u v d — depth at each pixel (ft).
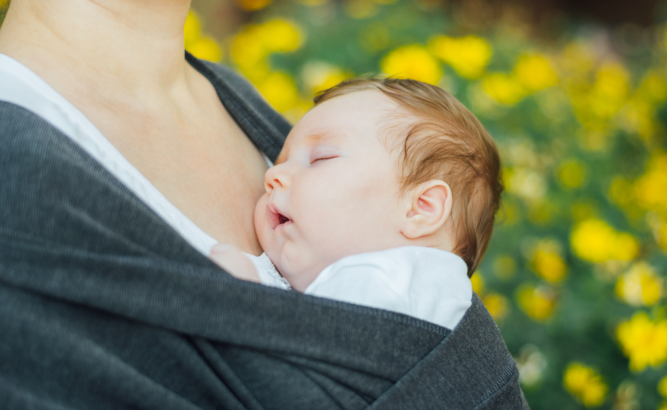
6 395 1.79
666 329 6.28
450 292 2.98
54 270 1.93
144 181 2.60
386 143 3.43
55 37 2.77
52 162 2.02
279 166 3.43
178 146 3.09
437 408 2.49
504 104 7.73
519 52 8.83
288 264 3.21
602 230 7.11
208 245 2.70
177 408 2.05
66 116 2.47
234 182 3.34
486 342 2.92
